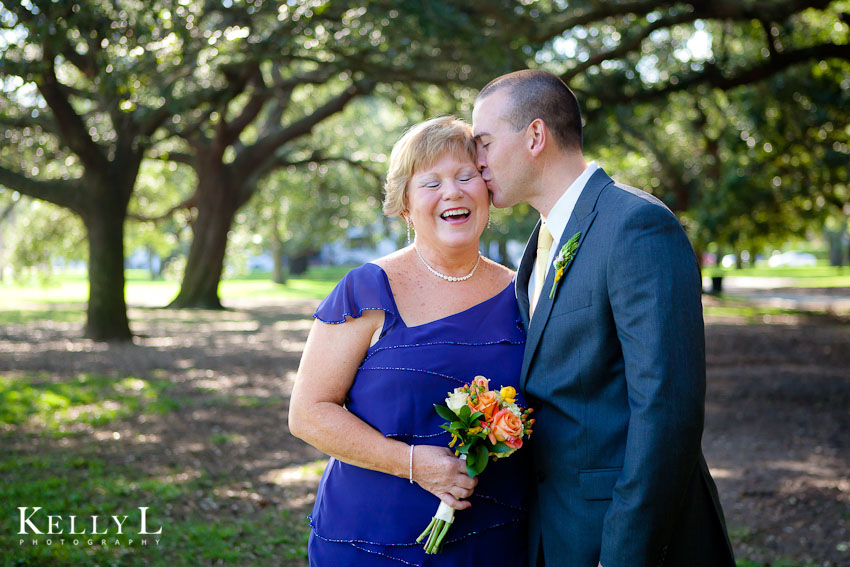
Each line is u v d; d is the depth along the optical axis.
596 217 2.34
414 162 2.54
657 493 2.07
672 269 2.17
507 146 2.47
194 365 12.28
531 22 11.99
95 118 15.79
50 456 6.51
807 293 32.81
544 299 2.42
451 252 2.57
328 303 2.52
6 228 25.41
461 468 2.33
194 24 10.41
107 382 10.27
